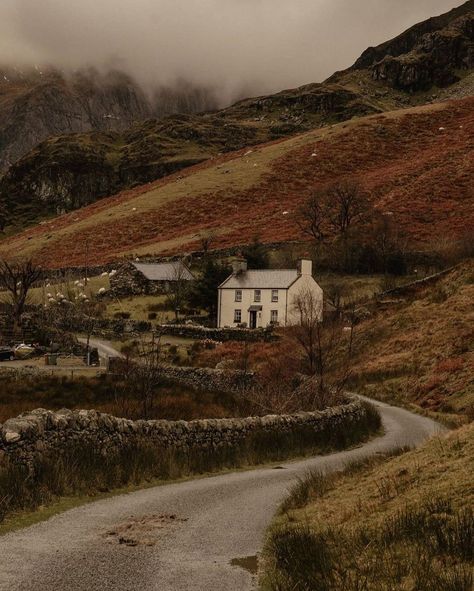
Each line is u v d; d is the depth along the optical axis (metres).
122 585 8.91
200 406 31.44
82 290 84.69
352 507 12.77
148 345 52.19
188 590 8.86
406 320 56.59
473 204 99.25
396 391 43.78
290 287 65.50
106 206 163.38
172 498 15.41
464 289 58.28
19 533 11.47
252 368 46.59
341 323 54.38
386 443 27.41
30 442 14.69
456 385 40.53
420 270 75.12
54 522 12.40
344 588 8.64
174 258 91.56
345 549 10.24
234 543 11.54
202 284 72.56
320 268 80.81
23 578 8.96
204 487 17.12
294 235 95.88
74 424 16.33
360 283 73.06
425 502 11.44
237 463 21.12
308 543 10.37
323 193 100.38
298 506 14.47
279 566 9.96
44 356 53.97
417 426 32.19
